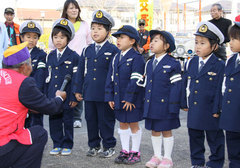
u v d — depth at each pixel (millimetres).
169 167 3336
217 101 3098
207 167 3221
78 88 3834
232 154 3006
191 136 3268
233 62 2971
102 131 3768
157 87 3355
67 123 3859
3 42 4602
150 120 3396
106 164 3512
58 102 2732
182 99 3320
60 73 3889
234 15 14148
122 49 3607
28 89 2455
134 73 3482
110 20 3771
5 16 6914
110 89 3629
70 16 5312
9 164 2447
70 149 3879
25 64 2615
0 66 4383
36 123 3979
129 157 3535
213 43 3141
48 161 3607
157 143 3477
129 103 3436
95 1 24703
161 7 19422
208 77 3162
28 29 3994
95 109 3824
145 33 8094
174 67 3340
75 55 3996
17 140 2410
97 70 3756
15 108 2428
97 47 3842
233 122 2877
